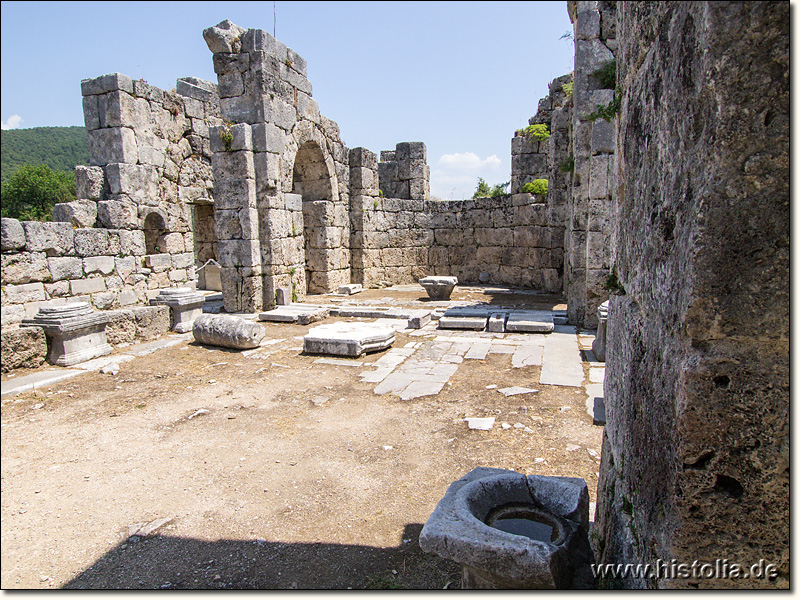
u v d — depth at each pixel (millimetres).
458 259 17484
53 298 10102
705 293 1346
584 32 8812
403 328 9883
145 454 4621
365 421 5293
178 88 15297
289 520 3543
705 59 1298
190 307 10023
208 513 3650
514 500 2578
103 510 3715
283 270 12023
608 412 2449
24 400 6074
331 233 14797
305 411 5625
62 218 11273
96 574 3014
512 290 15211
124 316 8727
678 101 1474
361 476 4141
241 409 5730
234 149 11008
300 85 12766
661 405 1580
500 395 5930
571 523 2344
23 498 3893
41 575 3008
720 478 1418
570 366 6992
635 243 1935
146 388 6527
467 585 2346
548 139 15344
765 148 1271
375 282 16750
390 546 3230
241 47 11180
